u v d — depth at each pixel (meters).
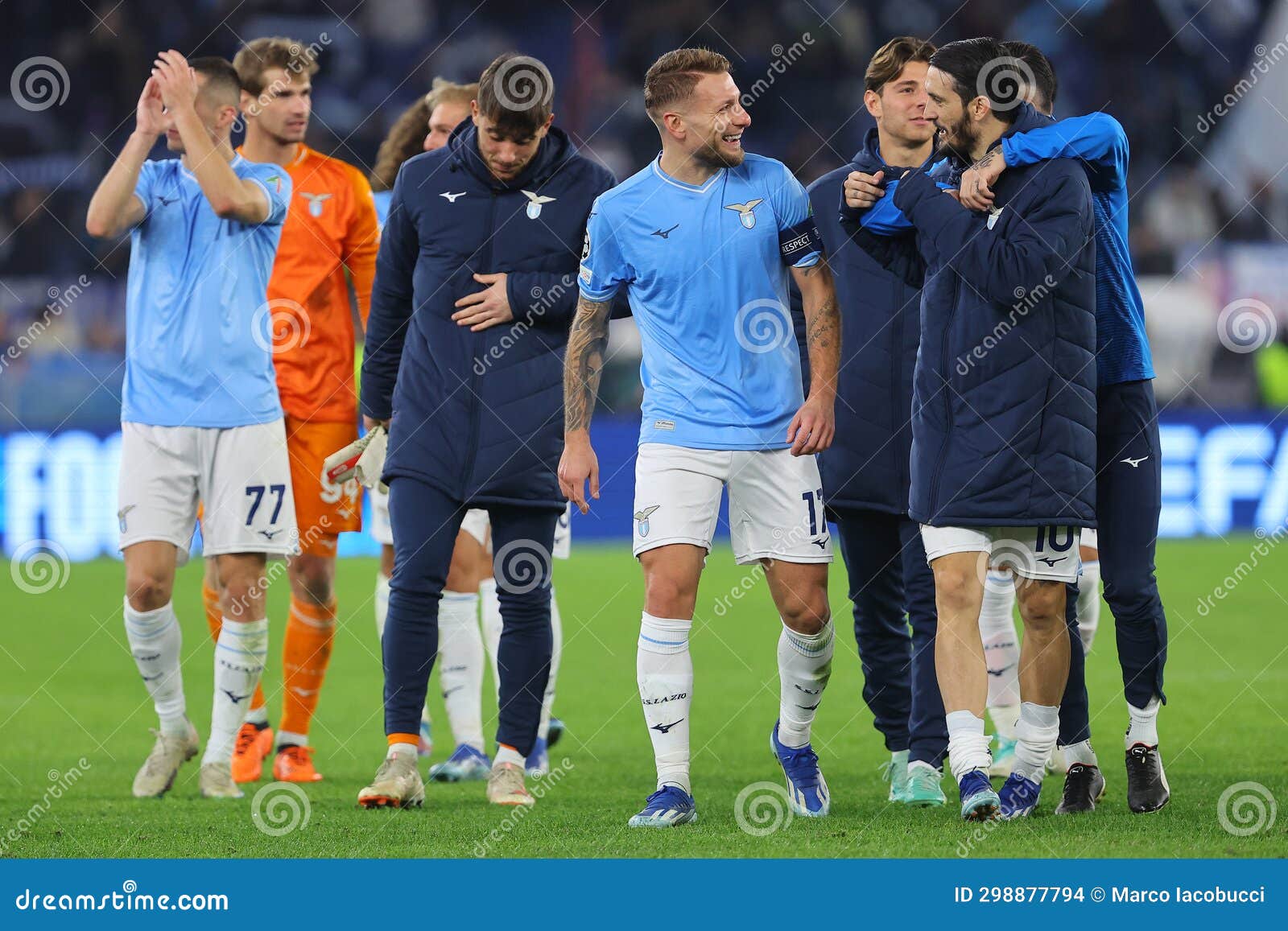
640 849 14.38
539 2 74.00
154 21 71.69
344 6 73.44
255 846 14.97
